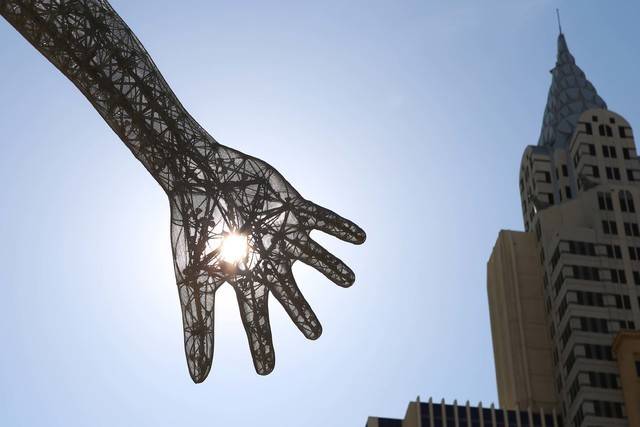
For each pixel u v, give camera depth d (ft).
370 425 520.01
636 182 576.20
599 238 551.18
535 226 584.81
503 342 565.53
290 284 159.94
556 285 549.13
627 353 508.53
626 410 503.20
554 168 598.34
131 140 155.43
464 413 519.60
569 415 518.37
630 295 534.78
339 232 162.81
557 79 642.22
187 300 155.63
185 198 157.58
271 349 156.46
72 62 150.30
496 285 585.63
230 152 163.02
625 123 594.24
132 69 152.35
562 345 534.78
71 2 149.07
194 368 152.97
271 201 161.99
